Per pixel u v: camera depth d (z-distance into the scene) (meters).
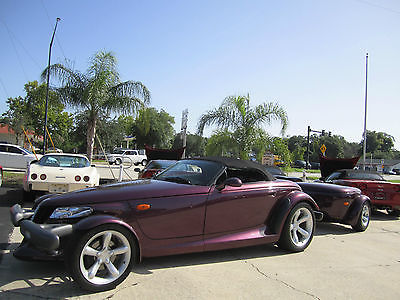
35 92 15.68
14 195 8.37
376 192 8.66
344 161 10.55
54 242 2.90
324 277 3.96
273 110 14.64
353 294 3.52
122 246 3.38
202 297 3.20
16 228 5.24
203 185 4.16
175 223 3.79
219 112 14.75
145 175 8.15
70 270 3.07
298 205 4.91
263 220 4.68
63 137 36.47
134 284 3.40
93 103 13.01
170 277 3.63
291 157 16.91
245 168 4.71
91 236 3.15
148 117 14.57
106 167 23.69
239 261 4.34
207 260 4.29
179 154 13.22
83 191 3.71
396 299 3.46
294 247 4.85
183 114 17.27
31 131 32.66
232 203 4.28
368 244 5.74
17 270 3.59
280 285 3.62
